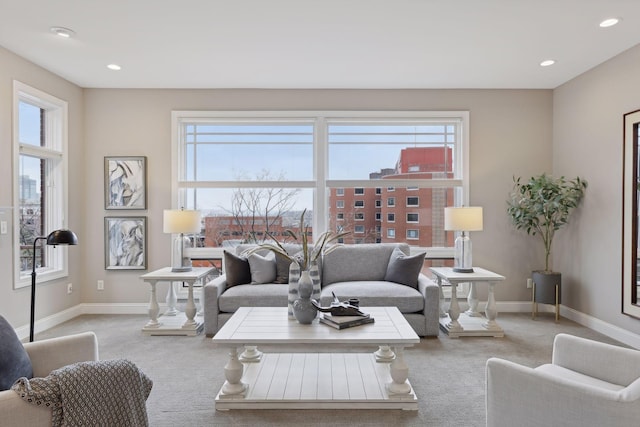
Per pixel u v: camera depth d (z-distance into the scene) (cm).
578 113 420
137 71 406
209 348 343
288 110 466
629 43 339
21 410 135
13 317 356
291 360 295
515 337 369
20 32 317
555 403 153
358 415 228
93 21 299
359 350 330
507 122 466
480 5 277
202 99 465
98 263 462
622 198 356
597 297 390
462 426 217
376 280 416
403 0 271
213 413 231
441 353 328
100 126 461
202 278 428
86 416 145
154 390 262
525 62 383
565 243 442
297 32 319
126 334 381
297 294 271
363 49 353
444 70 405
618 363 175
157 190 464
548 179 423
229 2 273
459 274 392
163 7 279
